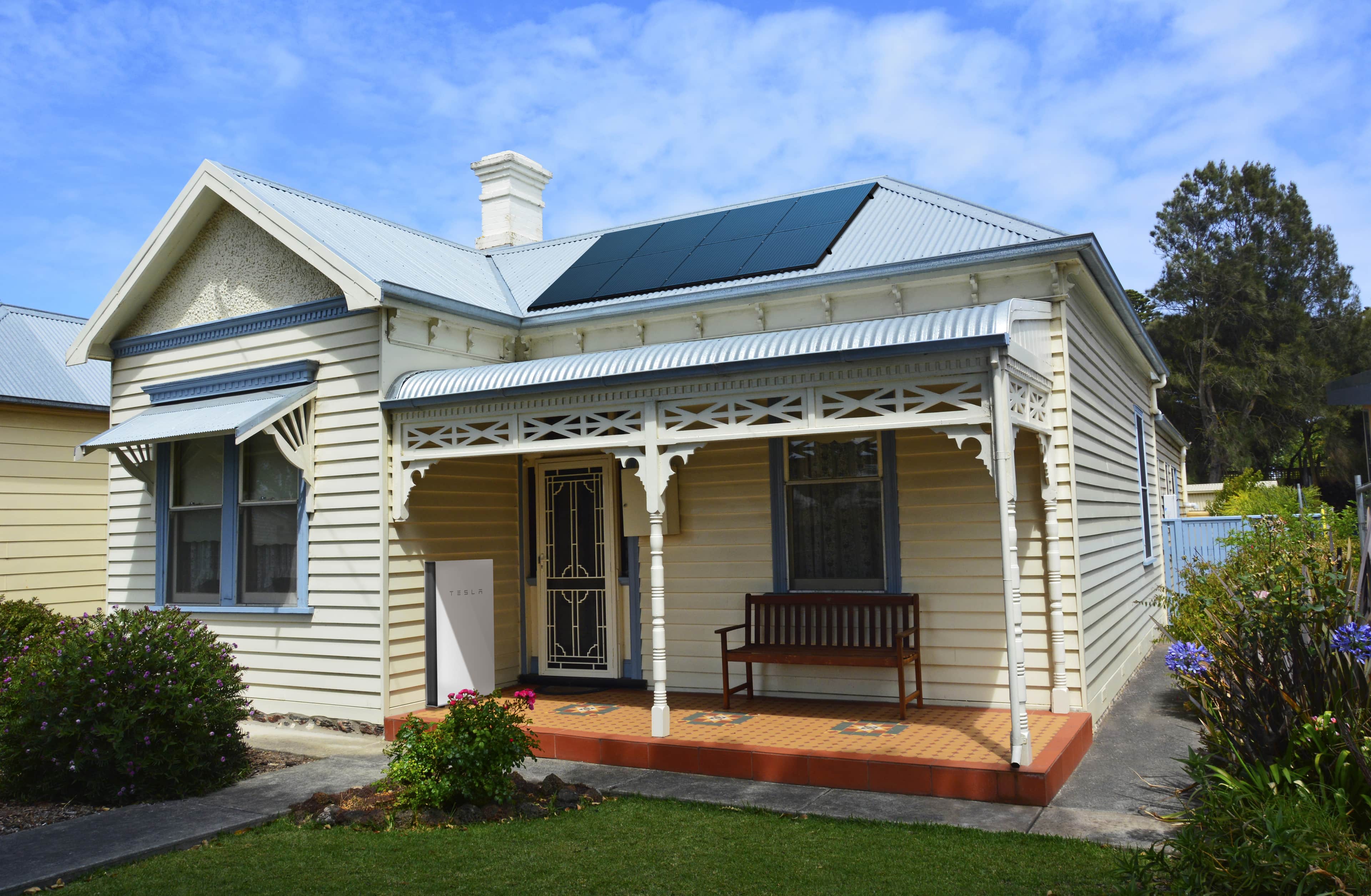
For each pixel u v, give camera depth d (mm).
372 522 9125
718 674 9586
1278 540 12008
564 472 10727
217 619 10109
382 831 6078
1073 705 8203
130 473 10789
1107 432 10383
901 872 5137
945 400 6828
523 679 10703
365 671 9070
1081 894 4750
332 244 9719
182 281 10734
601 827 6035
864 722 8078
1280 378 40500
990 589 8484
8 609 11375
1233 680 5863
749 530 9516
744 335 9453
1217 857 4191
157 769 6828
